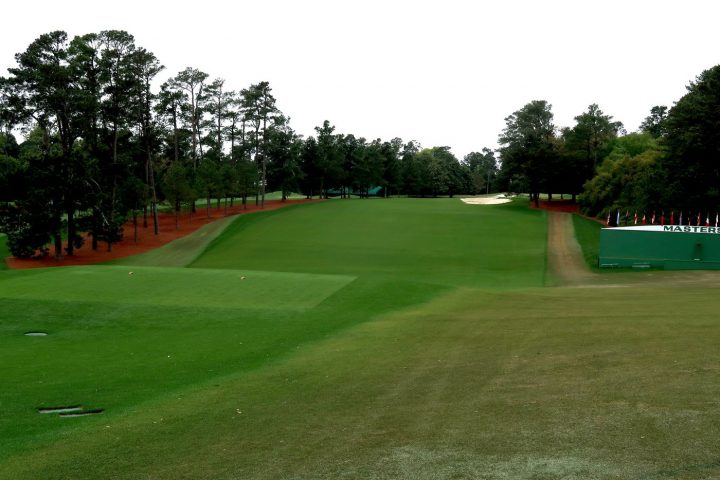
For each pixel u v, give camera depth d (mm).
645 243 39031
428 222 64750
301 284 28016
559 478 6762
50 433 9555
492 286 33844
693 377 10453
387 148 126562
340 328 19703
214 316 22047
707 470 6719
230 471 7582
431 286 28766
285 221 65938
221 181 75438
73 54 49125
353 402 10625
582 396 9867
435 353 14797
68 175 48844
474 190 154250
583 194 73688
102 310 22734
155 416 10328
